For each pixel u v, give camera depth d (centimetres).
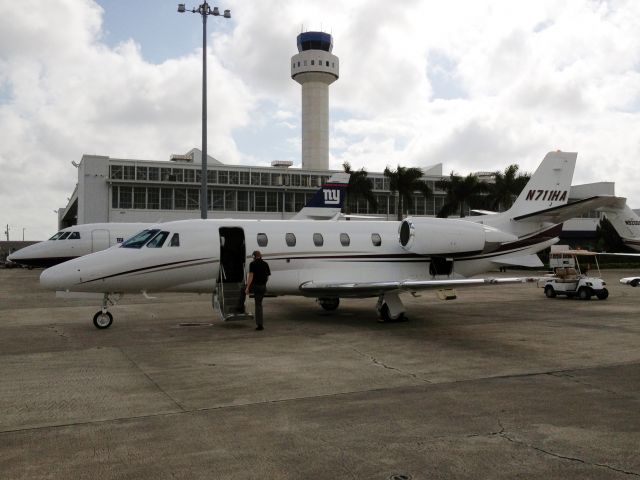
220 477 468
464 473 477
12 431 588
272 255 1484
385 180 6725
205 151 2748
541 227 1866
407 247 1578
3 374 858
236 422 617
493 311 1741
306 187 6388
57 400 709
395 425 606
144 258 1361
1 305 1930
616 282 3181
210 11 2772
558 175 1884
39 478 466
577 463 500
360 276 1584
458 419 628
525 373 866
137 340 1181
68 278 1298
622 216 3186
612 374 860
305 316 1574
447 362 948
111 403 695
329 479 464
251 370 885
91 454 521
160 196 5822
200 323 1444
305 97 9069
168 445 544
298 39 9088
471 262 1756
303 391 755
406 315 1628
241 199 6178
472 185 5375
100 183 5556
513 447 539
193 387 777
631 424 611
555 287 2217
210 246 1432
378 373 864
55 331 1315
